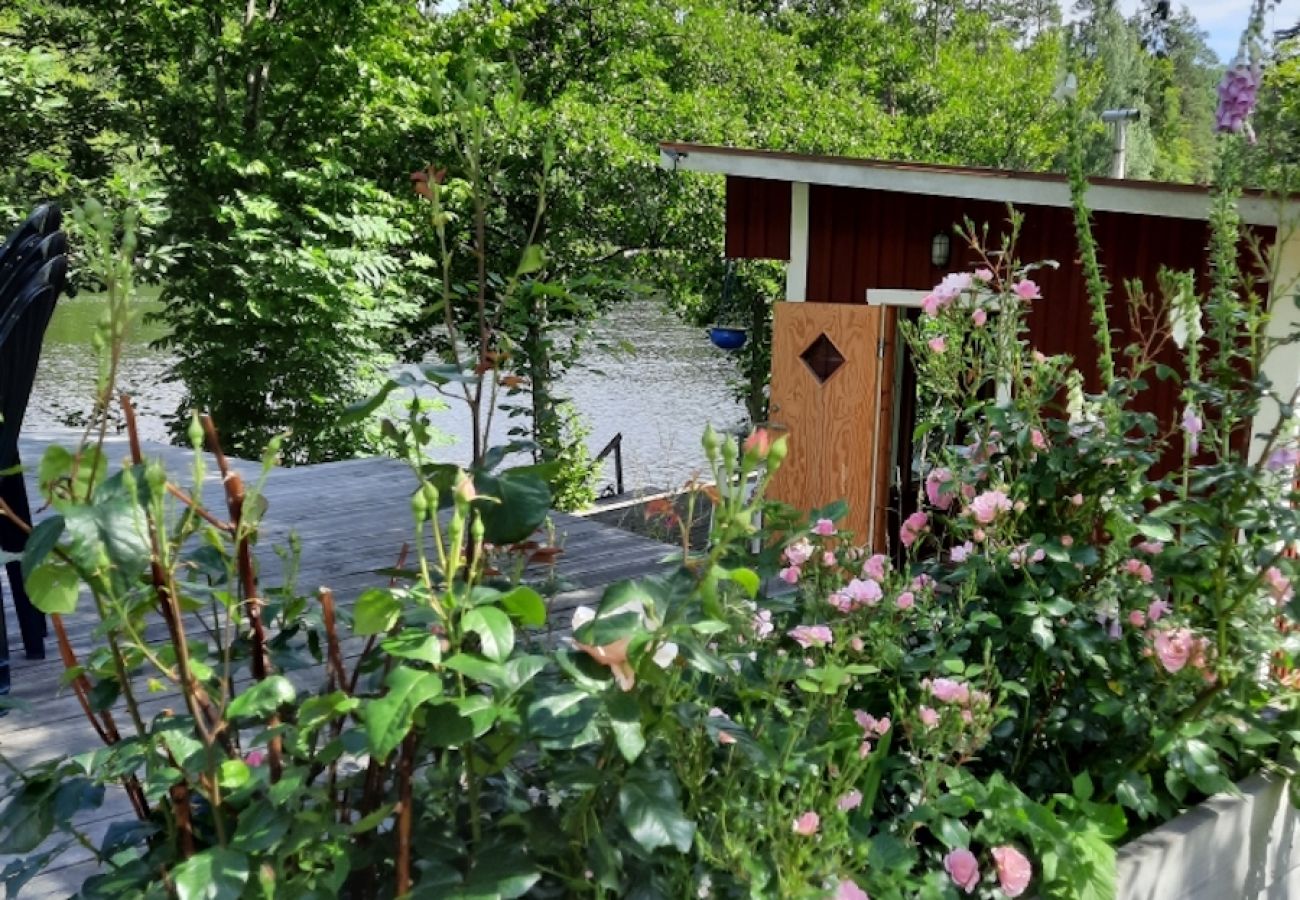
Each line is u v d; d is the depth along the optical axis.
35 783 1.39
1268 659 2.50
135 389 11.61
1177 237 5.52
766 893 1.49
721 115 14.87
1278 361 4.47
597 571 4.58
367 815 1.38
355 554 4.81
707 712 1.62
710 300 14.16
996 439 2.52
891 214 6.66
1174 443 5.14
